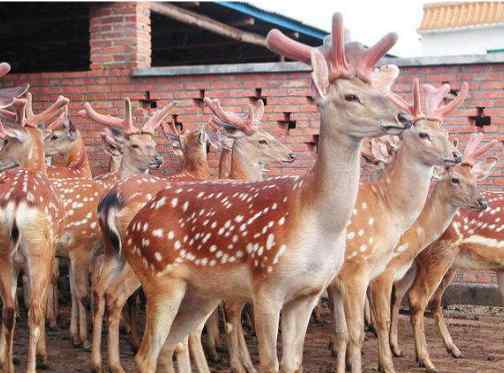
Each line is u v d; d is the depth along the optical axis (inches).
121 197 173.9
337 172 126.3
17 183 164.4
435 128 173.3
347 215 128.0
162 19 338.6
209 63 426.9
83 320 205.2
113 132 231.0
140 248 142.3
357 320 171.5
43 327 183.9
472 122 257.1
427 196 195.3
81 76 293.7
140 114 286.8
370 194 174.6
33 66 415.8
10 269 165.5
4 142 203.2
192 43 385.7
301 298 135.0
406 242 189.2
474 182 190.7
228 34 340.2
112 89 290.4
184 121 283.4
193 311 147.4
